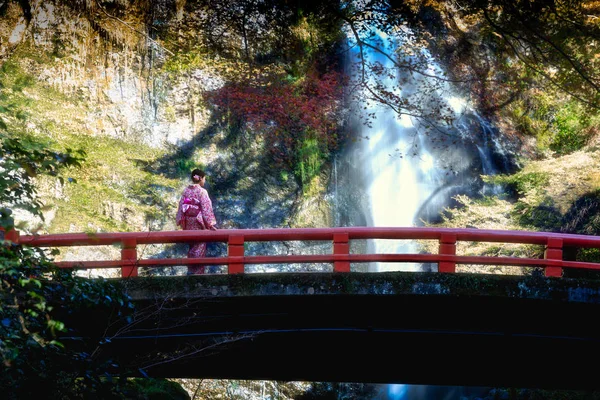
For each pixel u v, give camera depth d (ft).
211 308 27.53
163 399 40.14
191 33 69.15
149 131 66.23
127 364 26.43
